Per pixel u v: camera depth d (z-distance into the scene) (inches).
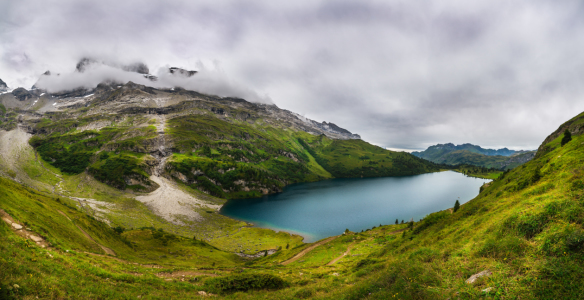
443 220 1788.9
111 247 2174.0
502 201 1368.1
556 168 1343.5
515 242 652.7
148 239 3727.9
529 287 485.7
